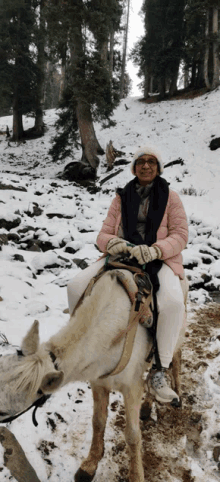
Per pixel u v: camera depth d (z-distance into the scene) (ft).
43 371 5.13
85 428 9.31
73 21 52.49
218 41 78.84
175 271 8.21
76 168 57.00
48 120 101.04
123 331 6.58
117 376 6.84
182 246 8.04
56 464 8.22
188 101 84.74
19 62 79.56
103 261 8.52
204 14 77.00
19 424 9.13
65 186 49.21
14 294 16.28
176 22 85.66
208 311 17.76
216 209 35.19
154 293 7.59
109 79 55.67
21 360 5.26
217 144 54.90
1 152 78.38
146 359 7.34
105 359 6.42
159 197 8.21
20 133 86.33
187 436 9.47
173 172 49.73
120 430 9.37
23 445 8.54
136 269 7.55
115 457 8.56
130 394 7.09
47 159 70.90
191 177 47.24
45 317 14.78
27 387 5.01
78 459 8.39
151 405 10.23
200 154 54.65
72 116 61.41
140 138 69.31
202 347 14.10
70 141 66.23
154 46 92.48
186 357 13.32
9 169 66.18
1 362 5.25
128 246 7.66
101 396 7.74
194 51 80.02
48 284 18.45
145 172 8.32
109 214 8.93
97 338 6.19
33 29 77.82
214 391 11.25
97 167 60.49
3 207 29.37
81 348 5.95
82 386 10.90
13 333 13.02
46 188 40.55
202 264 22.99
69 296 8.21
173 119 75.97
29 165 69.00
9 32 78.02
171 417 10.17
